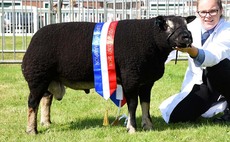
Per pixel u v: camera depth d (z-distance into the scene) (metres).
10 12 19.88
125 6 14.93
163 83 10.30
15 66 13.42
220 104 6.62
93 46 5.56
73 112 7.30
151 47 5.46
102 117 6.92
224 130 5.85
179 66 13.49
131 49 5.46
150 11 15.73
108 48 5.54
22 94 8.99
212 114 6.66
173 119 6.45
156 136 5.54
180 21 5.29
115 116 7.00
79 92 9.23
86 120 6.70
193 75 6.49
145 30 5.48
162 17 5.30
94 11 15.76
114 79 5.61
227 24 6.09
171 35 5.25
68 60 5.58
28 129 5.78
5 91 9.32
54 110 7.41
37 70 5.59
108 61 5.55
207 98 6.37
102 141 5.34
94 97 8.67
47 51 5.57
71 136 5.59
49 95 6.29
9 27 20.17
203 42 6.18
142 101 5.98
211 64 5.73
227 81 6.06
